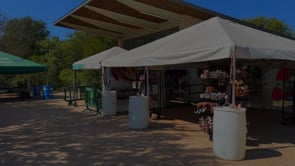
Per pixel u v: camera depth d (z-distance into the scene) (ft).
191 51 17.15
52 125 25.53
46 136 20.90
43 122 27.27
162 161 14.58
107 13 38.01
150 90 31.86
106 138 19.92
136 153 16.08
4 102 49.39
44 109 38.11
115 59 25.11
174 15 35.04
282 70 25.84
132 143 18.40
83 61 38.37
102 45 64.64
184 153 15.96
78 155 15.83
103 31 48.67
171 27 39.32
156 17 37.70
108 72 34.24
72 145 18.07
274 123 25.41
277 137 19.77
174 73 39.47
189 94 41.19
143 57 21.12
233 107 15.06
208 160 14.64
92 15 39.70
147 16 38.17
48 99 54.44
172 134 21.01
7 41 101.86
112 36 51.47
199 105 19.34
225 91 19.35
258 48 16.20
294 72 25.35
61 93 71.77
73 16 40.60
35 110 37.14
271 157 15.03
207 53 16.17
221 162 14.30
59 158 15.34
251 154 15.60
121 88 35.70
